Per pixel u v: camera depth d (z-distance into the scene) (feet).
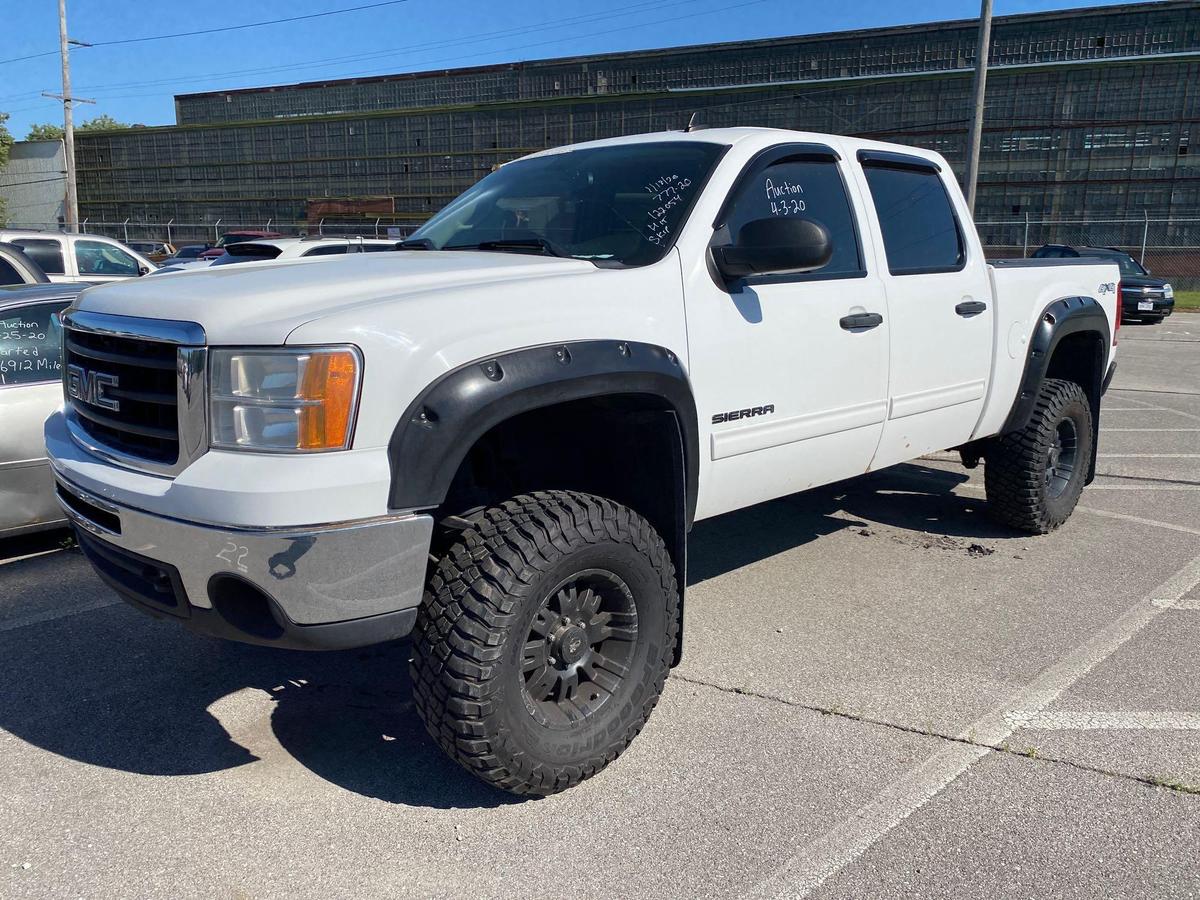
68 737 10.68
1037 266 16.94
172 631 13.65
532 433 10.58
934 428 14.78
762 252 10.44
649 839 8.77
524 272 9.80
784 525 18.70
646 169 12.07
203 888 8.11
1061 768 9.91
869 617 14.03
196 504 7.86
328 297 8.67
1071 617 13.98
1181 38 113.50
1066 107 119.44
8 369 15.72
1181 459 25.14
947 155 126.41
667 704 11.37
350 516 7.82
